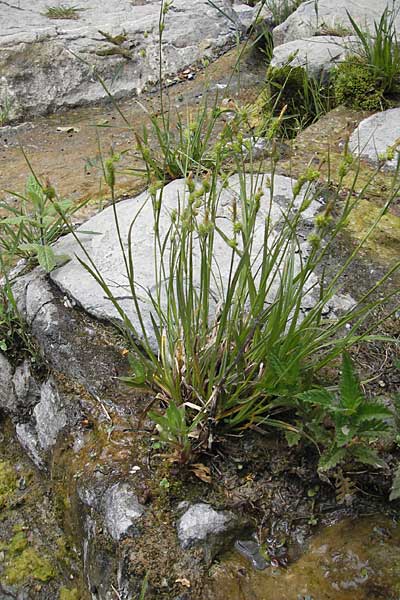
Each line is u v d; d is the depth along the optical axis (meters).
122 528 1.92
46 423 2.47
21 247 2.68
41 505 2.44
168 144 3.21
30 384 2.61
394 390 2.20
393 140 3.53
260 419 2.01
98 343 2.46
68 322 2.53
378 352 2.33
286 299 2.06
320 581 1.82
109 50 5.14
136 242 2.74
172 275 2.06
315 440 1.97
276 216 2.84
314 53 4.38
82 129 4.53
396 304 2.50
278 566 1.87
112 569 1.93
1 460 2.63
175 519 1.93
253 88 4.83
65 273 2.65
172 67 5.22
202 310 2.27
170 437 2.00
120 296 2.49
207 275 2.06
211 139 3.85
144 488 2.00
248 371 2.08
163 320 2.34
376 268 2.66
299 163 3.35
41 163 3.98
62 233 2.96
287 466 2.01
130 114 4.69
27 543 2.34
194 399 2.08
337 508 1.97
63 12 5.66
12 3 5.79
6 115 4.69
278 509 1.96
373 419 1.84
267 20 5.56
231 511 1.95
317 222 1.76
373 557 1.84
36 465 2.54
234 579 1.84
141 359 2.11
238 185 3.00
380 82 3.97
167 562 1.85
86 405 2.32
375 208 2.99
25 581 2.25
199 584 1.82
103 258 2.69
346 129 3.74
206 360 2.07
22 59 4.93
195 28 5.53
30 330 2.60
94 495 2.05
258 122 4.13
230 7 5.97
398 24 4.79
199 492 1.98
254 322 2.01
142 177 3.36
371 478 1.98
